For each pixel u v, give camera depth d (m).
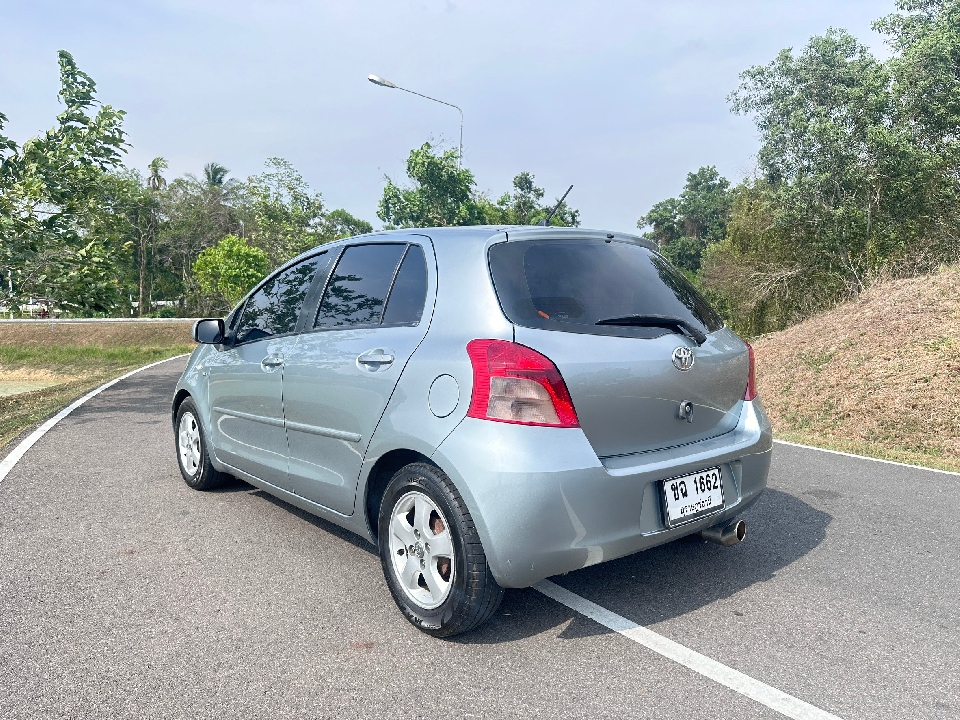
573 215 64.06
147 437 7.39
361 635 3.02
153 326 42.50
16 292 11.87
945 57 22.97
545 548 2.68
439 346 2.98
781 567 3.79
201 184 78.50
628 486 2.82
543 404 2.71
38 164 11.34
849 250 22.94
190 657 2.83
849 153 23.25
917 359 10.30
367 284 3.60
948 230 20.16
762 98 25.95
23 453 6.58
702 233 89.81
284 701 2.53
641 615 3.21
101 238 12.20
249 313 4.58
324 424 3.54
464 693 2.58
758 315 25.78
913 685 2.62
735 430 3.44
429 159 46.38
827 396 10.25
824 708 2.47
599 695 2.56
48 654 2.86
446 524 2.85
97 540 4.17
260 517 4.60
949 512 4.80
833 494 5.27
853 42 25.23
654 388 3.00
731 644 2.94
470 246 3.14
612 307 3.04
